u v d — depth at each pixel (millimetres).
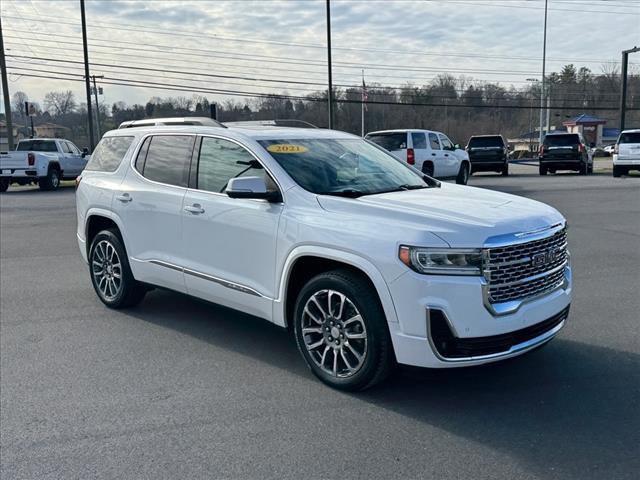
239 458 3527
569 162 26562
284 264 4598
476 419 3945
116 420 4031
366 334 4141
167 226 5668
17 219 14172
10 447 3705
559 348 5172
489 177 26406
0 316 6410
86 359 5156
